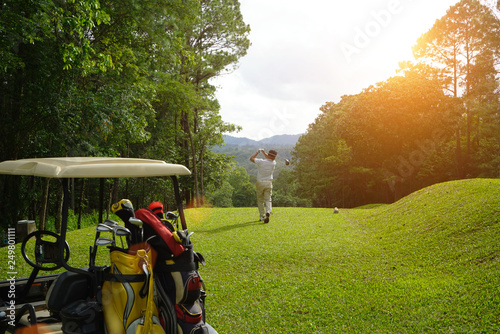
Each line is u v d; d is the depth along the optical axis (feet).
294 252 31.48
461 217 34.32
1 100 48.65
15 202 52.21
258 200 47.06
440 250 28.63
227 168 137.49
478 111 141.28
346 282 24.08
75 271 12.00
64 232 11.81
